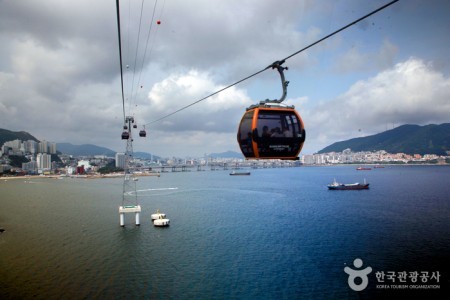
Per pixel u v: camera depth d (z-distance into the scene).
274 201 131.12
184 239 72.69
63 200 149.50
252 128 16.56
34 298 43.75
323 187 189.88
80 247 68.12
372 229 79.38
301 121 17.08
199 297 43.38
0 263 58.25
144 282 48.53
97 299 43.22
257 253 61.34
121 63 19.33
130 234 78.81
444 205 116.06
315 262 55.91
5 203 141.00
